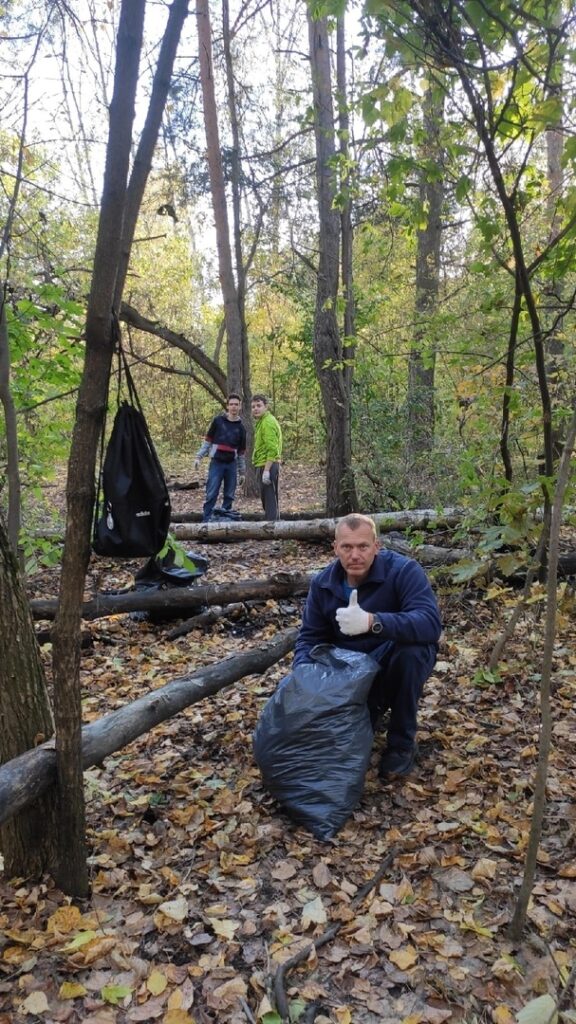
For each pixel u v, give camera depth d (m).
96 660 4.79
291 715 2.90
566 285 5.07
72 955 2.26
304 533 7.31
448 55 2.30
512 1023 1.95
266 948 2.28
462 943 2.26
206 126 10.81
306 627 3.38
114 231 2.01
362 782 2.92
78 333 4.89
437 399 8.01
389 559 3.31
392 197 3.26
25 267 4.77
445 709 3.79
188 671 4.52
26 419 5.83
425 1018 2.00
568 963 2.16
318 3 2.51
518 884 2.49
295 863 2.66
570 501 3.62
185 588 5.33
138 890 2.56
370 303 9.70
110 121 1.94
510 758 3.30
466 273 7.30
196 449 20.61
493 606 4.92
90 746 2.73
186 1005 2.06
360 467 8.39
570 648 4.40
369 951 2.25
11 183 4.55
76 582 2.26
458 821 2.86
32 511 7.04
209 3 10.07
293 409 17.98
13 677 2.49
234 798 3.10
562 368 4.25
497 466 4.46
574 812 2.86
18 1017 2.06
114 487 2.43
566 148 2.47
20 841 2.55
